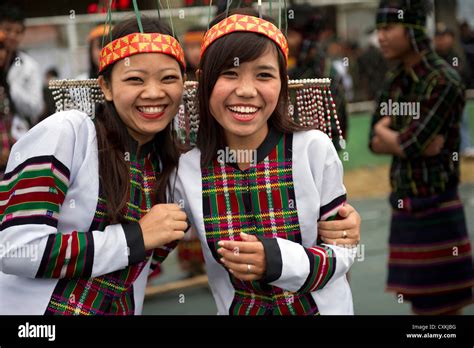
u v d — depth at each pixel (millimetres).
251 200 1771
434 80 2740
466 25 6996
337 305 1834
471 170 7148
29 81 3344
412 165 2836
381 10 2834
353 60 7262
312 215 1761
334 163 1781
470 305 3131
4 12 3127
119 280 1722
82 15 5531
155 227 1655
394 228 2977
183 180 1808
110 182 1658
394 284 2986
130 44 1644
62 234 1602
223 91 1652
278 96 1710
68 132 1644
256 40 1631
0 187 1688
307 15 2836
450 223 2844
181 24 5176
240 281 1798
